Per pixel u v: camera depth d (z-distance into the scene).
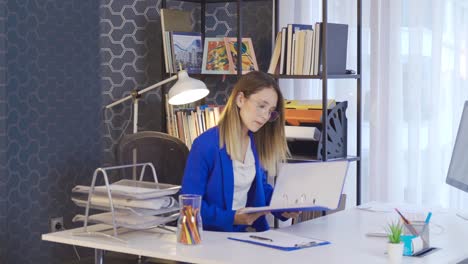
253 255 2.62
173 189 3.02
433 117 4.43
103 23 4.73
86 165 4.69
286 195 3.18
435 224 3.21
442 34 4.40
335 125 4.41
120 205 2.93
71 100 4.59
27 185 4.39
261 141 3.34
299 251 2.68
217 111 4.62
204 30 5.00
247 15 5.02
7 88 4.25
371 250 2.71
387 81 4.54
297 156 4.45
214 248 2.73
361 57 4.53
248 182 3.28
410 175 4.50
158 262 3.60
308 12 4.81
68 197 4.61
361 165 4.67
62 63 4.53
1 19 4.16
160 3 4.91
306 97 4.87
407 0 4.49
